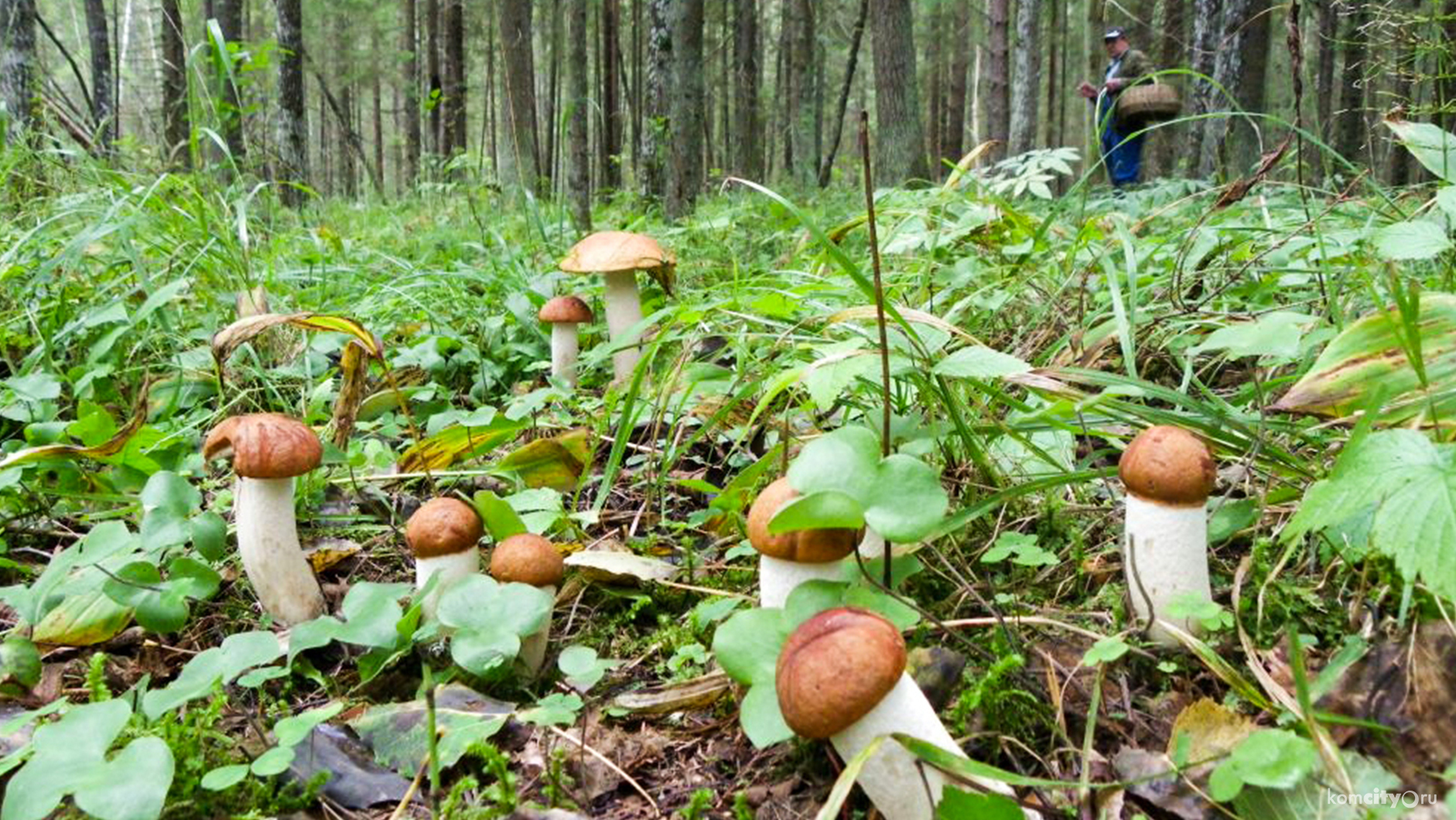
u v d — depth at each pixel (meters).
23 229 5.62
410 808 1.98
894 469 2.00
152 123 10.32
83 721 1.82
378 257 7.39
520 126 14.12
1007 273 4.66
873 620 1.64
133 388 4.51
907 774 1.66
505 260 7.54
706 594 2.81
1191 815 1.70
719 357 4.18
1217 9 11.97
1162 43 18.77
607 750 2.16
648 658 2.56
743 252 7.37
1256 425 2.68
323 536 3.31
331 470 3.64
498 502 2.49
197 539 2.60
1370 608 2.05
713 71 31.06
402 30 31.33
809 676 1.58
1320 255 3.79
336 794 2.00
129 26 22.30
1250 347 2.57
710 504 3.13
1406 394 2.19
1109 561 2.62
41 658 2.57
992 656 2.21
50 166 6.20
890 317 2.72
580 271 4.91
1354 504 1.74
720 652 1.87
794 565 2.05
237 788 1.97
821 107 28.81
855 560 2.32
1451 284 3.29
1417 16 4.08
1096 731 2.00
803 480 2.03
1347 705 1.82
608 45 25.44
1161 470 2.02
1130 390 2.56
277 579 2.63
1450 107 3.83
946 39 34.19
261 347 4.89
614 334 5.14
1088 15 24.16
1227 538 2.56
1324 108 12.70
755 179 22.84
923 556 2.64
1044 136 37.66
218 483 3.66
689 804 1.98
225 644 2.14
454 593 2.25
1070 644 2.26
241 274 5.24
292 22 14.17
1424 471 1.69
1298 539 1.81
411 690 2.43
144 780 1.67
